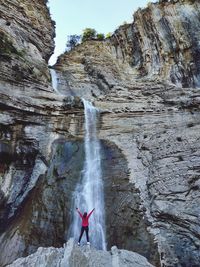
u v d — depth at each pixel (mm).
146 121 20359
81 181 16312
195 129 18266
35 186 16969
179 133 18203
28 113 19344
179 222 12391
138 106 21641
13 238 13883
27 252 12977
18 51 22344
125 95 23906
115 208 14469
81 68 33250
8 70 19453
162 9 36000
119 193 15164
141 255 11227
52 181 16188
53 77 28094
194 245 11445
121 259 9555
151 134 19047
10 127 18375
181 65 29969
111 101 23078
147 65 32031
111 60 34906
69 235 13773
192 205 12805
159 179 14648
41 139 19078
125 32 38281
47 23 31656
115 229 13531
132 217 13578
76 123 20594
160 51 32219
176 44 31719
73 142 18891
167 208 13078
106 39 40000
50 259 8484
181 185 13867
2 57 19688
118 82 29297
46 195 15453
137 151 17844
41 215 14539
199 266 10844
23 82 20062
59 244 13414
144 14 36938
